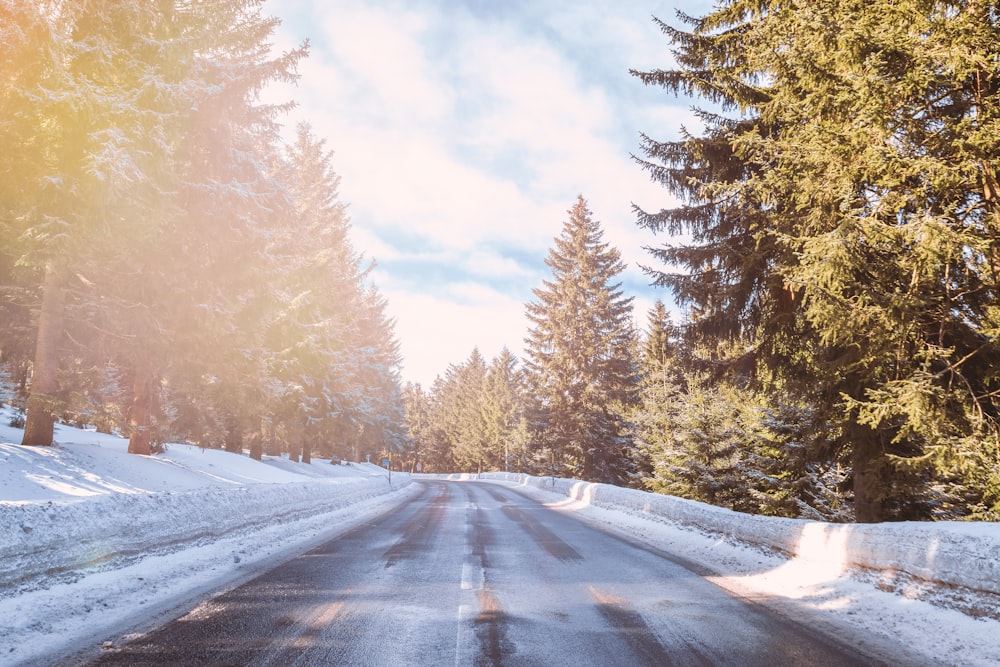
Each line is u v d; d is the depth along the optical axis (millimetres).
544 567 8914
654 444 30328
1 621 5164
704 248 12406
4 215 11680
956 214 8203
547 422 44250
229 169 17766
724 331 12508
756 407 18234
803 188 9266
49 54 10672
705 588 7570
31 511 6820
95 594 6293
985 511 12062
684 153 12961
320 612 5910
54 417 13477
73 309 15797
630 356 40375
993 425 7793
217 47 16453
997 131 7105
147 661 4414
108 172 10852
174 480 14414
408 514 18453
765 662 4656
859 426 11078
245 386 19969
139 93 12125
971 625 5539
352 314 43562
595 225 43125
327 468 41562
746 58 11805
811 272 8297
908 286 8391
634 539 12867
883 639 5410
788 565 8992
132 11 13055
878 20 7773
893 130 7844
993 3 7223
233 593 6691
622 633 5387
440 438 110438
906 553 6926
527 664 4500
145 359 16938
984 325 8484
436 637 5141
